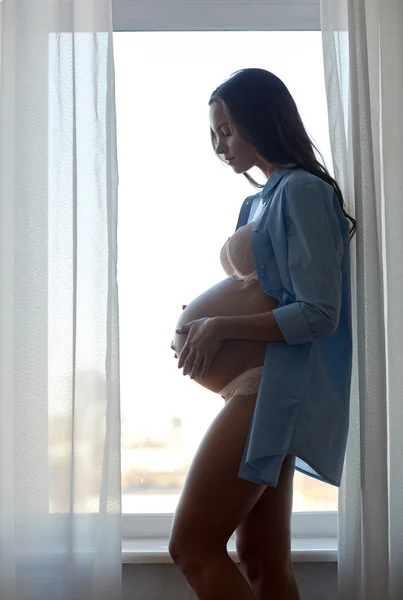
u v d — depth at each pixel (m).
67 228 1.90
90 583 1.84
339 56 1.95
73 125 1.89
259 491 1.62
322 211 1.63
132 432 2.20
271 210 1.69
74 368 1.86
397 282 1.92
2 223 1.91
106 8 1.92
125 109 2.26
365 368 1.83
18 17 1.92
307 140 1.77
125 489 2.19
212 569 1.56
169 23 2.23
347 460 1.85
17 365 1.85
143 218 2.24
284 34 2.26
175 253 2.24
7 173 1.92
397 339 1.92
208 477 1.59
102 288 1.89
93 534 1.85
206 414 2.22
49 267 1.90
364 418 1.82
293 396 1.60
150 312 2.22
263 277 1.67
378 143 1.94
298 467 1.84
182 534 1.59
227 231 2.24
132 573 1.96
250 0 2.23
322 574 1.97
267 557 1.71
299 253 1.61
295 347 1.64
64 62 1.91
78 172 1.91
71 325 1.88
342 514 1.86
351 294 1.89
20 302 1.86
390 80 1.95
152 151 2.25
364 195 1.85
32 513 1.84
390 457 1.91
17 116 1.89
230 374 1.65
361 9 1.90
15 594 1.83
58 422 1.87
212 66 2.27
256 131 1.74
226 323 1.62
